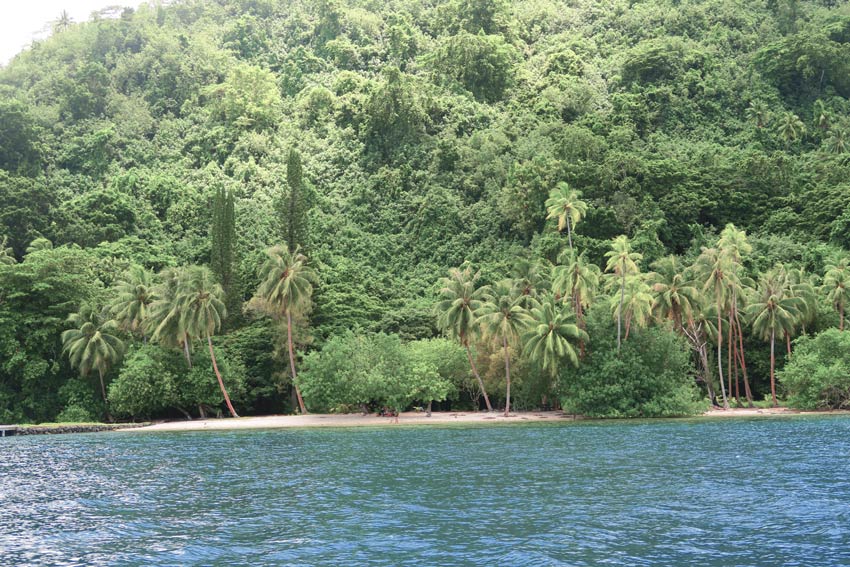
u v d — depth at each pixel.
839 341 88.19
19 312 94.25
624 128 178.75
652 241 129.88
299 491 38.53
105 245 134.38
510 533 27.84
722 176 152.75
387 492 37.59
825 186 146.25
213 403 94.50
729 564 23.23
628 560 23.84
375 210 173.50
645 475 41.53
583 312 96.69
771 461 45.91
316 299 112.12
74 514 33.31
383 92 193.12
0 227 130.50
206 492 38.88
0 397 91.69
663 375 85.12
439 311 93.88
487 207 163.50
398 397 87.69
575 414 89.50
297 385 92.50
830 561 23.36
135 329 98.06
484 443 61.06
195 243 149.88
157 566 24.20
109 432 84.69
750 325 104.06
